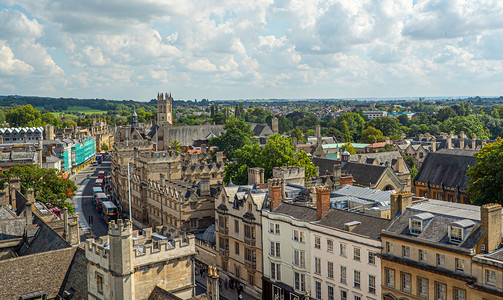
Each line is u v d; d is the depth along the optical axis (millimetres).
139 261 56781
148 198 136500
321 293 78812
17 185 107312
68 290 63312
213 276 54344
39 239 75812
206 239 107938
